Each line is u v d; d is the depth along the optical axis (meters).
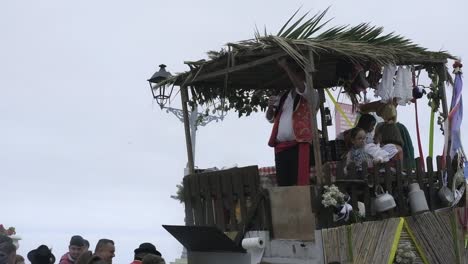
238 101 8.49
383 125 7.11
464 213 6.84
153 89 7.84
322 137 8.27
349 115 8.52
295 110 6.87
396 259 6.14
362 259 6.05
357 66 6.82
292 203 6.39
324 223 6.05
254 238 6.56
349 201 6.21
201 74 7.32
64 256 6.95
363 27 6.81
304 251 6.18
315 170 6.64
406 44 6.96
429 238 6.46
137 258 6.47
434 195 6.84
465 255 6.75
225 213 7.10
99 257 5.37
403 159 7.09
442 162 6.96
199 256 7.57
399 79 6.87
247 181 6.80
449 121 7.10
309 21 6.61
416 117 7.38
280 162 7.12
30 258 6.71
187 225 7.10
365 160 6.50
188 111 8.02
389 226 6.20
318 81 8.52
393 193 6.61
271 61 6.76
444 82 7.23
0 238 5.67
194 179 7.54
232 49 6.73
